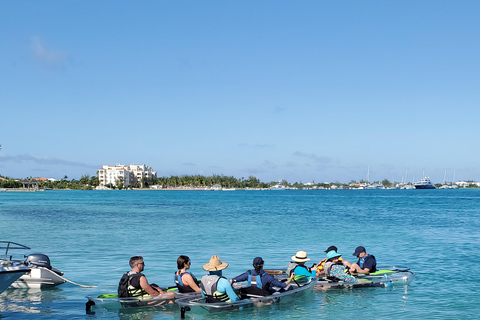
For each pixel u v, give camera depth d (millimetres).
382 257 21031
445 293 13820
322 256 21875
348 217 50562
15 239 28297
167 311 12109
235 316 11578
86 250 23453
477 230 34250
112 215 54406
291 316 11508
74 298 13266
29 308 12117
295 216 52438
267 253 22500
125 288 12047
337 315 11562
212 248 24203
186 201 113375
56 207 76000
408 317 11281
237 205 87750
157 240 27859
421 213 58562
